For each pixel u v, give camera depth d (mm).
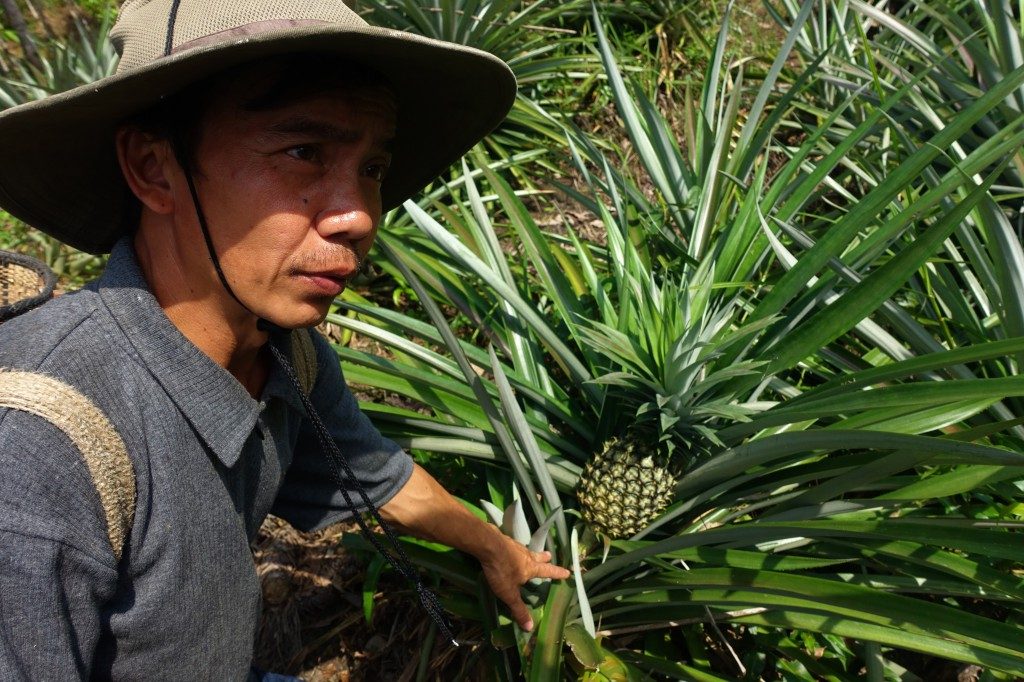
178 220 911
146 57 875
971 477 1615
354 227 903
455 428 2090
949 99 3504
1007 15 2881
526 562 1676
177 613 970
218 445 942
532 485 1932
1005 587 1519
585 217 3730
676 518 2094
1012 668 1470
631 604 1916
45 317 866
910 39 3326
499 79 1076
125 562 906
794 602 1631
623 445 1909
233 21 849
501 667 1939
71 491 803
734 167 2799
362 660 2242
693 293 1986
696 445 1931
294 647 2270
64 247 3381
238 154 857
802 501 1808
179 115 855
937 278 2508
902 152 3033
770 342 2016
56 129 881
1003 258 2090
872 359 2340
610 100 4156
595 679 1729
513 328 2385
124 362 871
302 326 956
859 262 1938
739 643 2105
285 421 1143
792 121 4164
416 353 2254
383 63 956
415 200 3445
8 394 790
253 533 1172
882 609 1509
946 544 1481
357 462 1384
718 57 3008
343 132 876
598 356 2209
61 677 808
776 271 2830
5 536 756
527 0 4434
